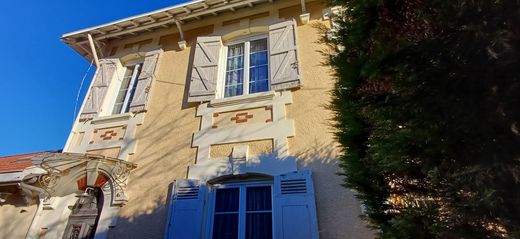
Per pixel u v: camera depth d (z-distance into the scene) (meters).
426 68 1.91
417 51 1.96
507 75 1.68
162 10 6.79
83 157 5.10
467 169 1.67
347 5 2.58
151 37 7.29
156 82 6.45
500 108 1.68
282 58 5.70
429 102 1.87
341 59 2.64
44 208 5.30
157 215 4.70
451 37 1.87
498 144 1.67
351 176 2.71
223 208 4.58
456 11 1.79
